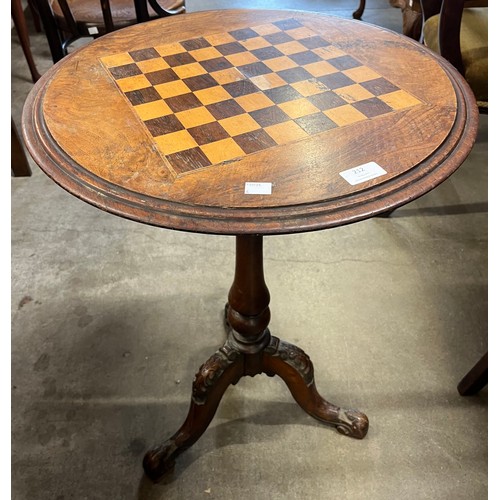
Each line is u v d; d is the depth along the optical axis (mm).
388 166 777
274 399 1373
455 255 1780
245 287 1069
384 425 1310
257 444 1272
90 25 1826
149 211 712
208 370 1141
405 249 1801
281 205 715
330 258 1765
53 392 1392
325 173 767
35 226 1885
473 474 1219
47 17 1767
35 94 969
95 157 792
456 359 1461
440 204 1987
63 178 765
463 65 1491
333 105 915
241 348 1152
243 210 710
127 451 1271
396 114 892
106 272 1718
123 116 885
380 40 1144
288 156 797
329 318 1564
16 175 2098
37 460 1253
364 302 1614
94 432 1307
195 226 696
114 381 1417
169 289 1664
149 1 1732
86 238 1842
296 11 1293
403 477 1214
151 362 1463
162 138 833
